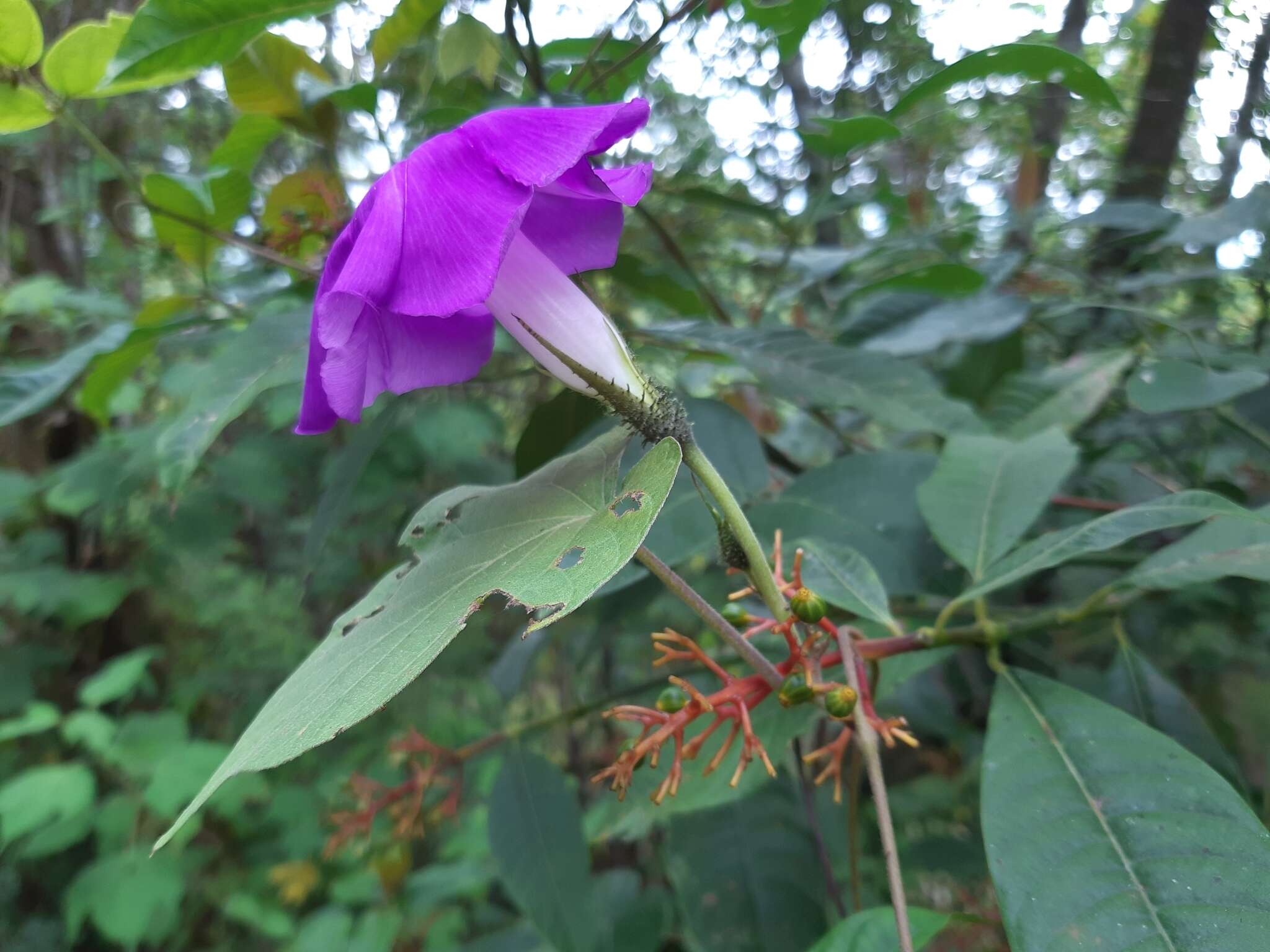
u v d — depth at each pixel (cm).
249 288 32
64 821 48
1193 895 13
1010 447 23
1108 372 28
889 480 25
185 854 50
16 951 51
